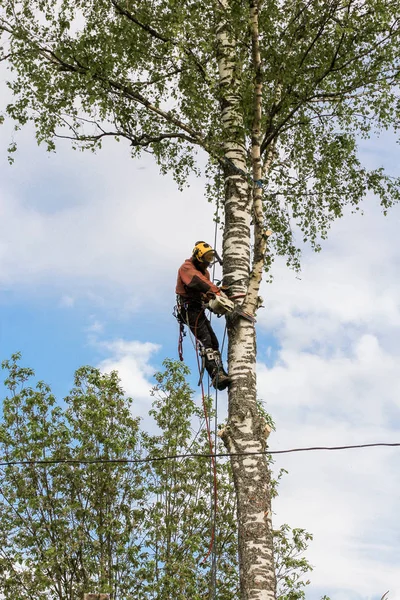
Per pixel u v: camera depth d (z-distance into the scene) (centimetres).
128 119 1234
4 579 1877
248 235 952
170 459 2003
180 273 907
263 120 980
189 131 1111
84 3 1273
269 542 803
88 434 2009
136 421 2061
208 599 1892
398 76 1159
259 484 823
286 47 1072
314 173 1419
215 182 1375
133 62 1213
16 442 2028
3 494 1986
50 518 1955
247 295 877
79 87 1242
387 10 1092
